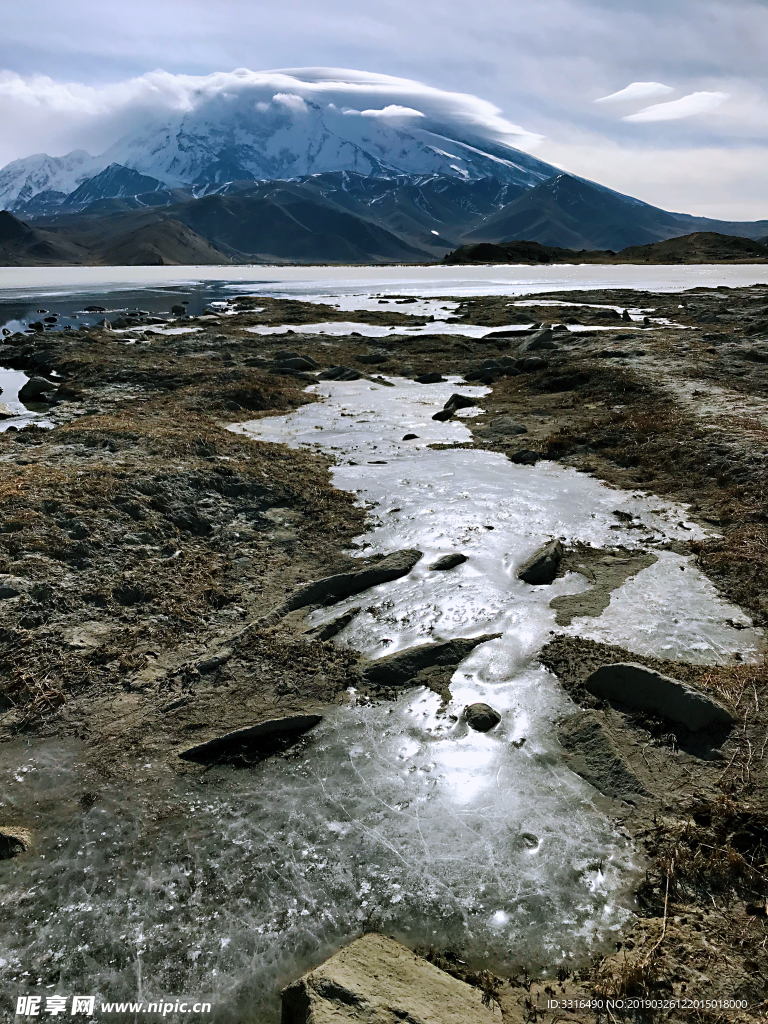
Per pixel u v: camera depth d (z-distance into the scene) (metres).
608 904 4.81
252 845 5.31
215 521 11.00
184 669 7.42
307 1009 3.84
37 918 4.76
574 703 6.89
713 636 7.82
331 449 15.40
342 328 35.53
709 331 27.12
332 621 8.30
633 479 12.96
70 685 7.12
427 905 4.82
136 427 15.55
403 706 6.91
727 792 5.62
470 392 20.94
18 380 25.84
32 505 10.24
